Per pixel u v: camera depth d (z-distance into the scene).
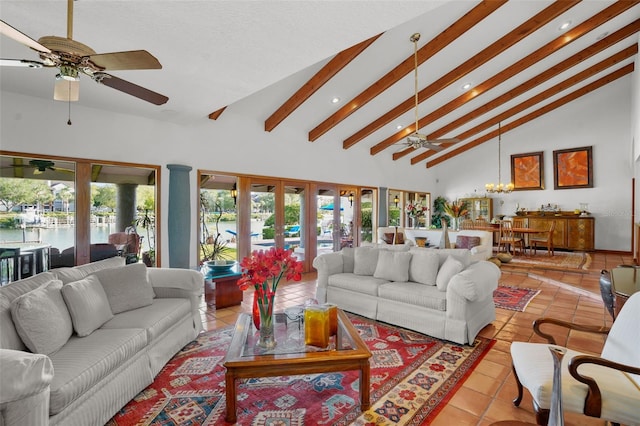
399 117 7.02
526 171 9.46
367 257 4.02
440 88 5.66
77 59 1.96
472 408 2.02
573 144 8.74
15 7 2.08
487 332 3.27
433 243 7.05
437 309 3.08
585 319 3.63
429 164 10.76
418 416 1.94
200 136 5.07
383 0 2.10
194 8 2.15
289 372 1.93
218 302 4.07
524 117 9.11
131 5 2.10
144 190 4.52
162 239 4.64
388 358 2.70
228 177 5.49
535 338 3.11
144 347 2.28
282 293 4.89
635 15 5.31
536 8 4.40
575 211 8.61
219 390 2.23
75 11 2.14
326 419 1.92
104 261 2.89
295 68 3.04
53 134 3.78
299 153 6.56
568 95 8.45
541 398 1.55
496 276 3.34
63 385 1.56
